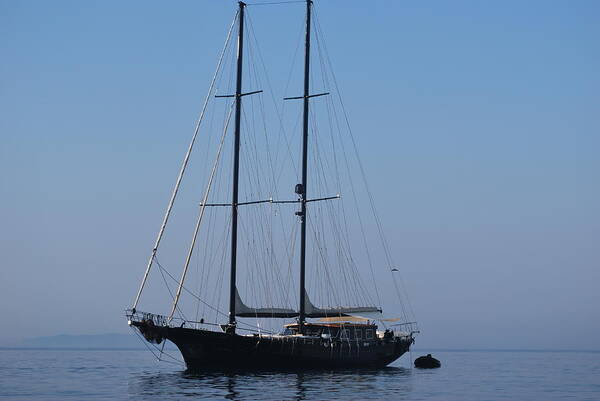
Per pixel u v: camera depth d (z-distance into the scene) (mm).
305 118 100250
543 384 91812
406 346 108500
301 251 97188
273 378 80625
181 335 79875
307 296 96438
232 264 86375
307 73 101000
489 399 69438
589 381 98562
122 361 162625
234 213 86938
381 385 79312
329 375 87312
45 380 87188
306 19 101625
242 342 82000
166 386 72000
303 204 98375
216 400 60688
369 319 97750
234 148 88000
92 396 66062
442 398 68812
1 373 103688
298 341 86188
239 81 89000
